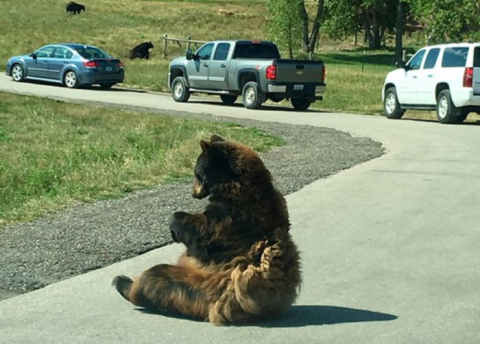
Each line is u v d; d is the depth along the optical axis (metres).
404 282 7.24
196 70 29.39
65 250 8.32
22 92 30.58
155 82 37.56
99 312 6.29
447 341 5.65
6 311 6.38
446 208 10.65
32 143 17.89
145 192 11.72
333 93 34.78
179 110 26.17
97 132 19.62
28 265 7.73
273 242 5.61
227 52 28.47
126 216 9.98
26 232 9.10
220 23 71.12
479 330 5.90
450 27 44.03
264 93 27.31
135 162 14.25
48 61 34.44
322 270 7.64
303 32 66.44
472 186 12.27
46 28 60.50
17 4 69.00
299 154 15.98
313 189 12.17
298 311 6.30
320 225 9.67
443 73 23.47
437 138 19.12
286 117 24.91
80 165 13.98
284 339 5.60
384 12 72.56
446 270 7.67
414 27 84.00
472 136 19.62
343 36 77.31
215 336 5.62
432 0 44.50
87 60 33.41
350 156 15.66
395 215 10.23
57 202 10.84
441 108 23.62
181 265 5.90
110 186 12.02
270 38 63.25
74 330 5.87
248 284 5.55
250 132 19.80
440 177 13.14
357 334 5.76
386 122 23.88
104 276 7.44
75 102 27.58
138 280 6.02
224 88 28.59
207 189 5.68
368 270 7.65
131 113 24.11
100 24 65.00
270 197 5.68
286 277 5.66
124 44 57.53
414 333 5.80
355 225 9.65
